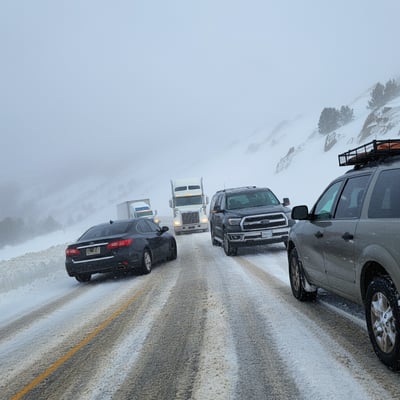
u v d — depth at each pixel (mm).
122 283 10148
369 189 4281
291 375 3893
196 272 10445
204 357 4566
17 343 5934
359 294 4352
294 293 6832
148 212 42625
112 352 5031
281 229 12117
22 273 12438
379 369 3820
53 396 3986
